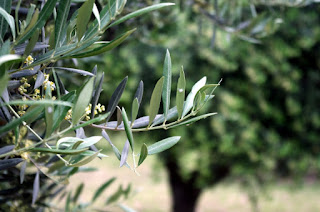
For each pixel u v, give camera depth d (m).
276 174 3.75
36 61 0.61
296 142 3.45
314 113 3.36
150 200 6.60
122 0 0.61
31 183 0.87
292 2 1.46
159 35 1.89
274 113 3.30
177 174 4.13
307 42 3.11
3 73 0.51
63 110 0.59
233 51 3.07
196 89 0.68
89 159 0.59
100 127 0.67
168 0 1.38
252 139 3.22
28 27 0.56
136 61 2.48
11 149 0.68
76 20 0.61
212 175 3.78
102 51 0.58
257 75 3.09
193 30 2.48
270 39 3.12
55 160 0.79
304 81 3.41
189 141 3.23
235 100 3.07
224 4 1.43
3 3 0.59
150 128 0.65
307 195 6.62
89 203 1.03
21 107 0.65
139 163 0.65
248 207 6.45
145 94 2.65
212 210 6.45
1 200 0.89
